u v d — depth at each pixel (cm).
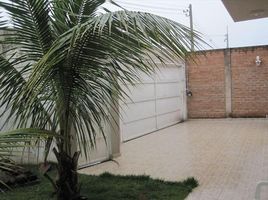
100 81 395
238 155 737
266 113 1306
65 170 414
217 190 513
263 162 669
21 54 372
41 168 572
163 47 274
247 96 1325
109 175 608
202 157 734
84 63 359
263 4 591
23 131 273
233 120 1302
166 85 1242
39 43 364
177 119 1328
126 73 385
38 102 377
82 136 417
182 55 275
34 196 513
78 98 387
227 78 1344
